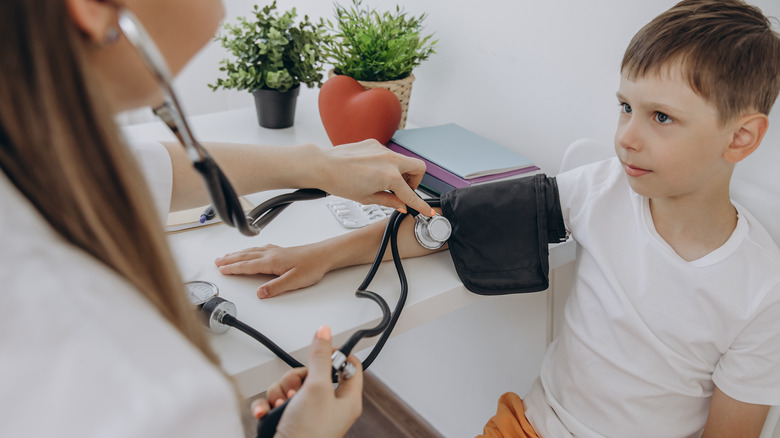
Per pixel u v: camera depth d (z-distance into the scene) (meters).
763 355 0.72
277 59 1.19
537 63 1.14
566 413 0.86
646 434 0.81
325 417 0.51
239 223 0.51
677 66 0.66
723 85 0.66
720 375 0.76
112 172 0.37
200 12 0.42
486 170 1.02
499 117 1.24
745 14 0.68
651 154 0.70
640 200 0.80
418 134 1.17
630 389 0.80
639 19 0.96
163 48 0.42
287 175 0.80
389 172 0.81
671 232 0.78
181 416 0.35
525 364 1.23
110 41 0.36
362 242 0.84
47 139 0.34
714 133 0.68
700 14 0.67
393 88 1.17
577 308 0.86
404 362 1.57
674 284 0.77
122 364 0.34
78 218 0.37
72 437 0.33
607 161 0.87
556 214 0.87
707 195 0.73
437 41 1.26
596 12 1.02
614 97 1.03
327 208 0.99
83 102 0.34
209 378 0.37
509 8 1.15
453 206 0.87
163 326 0.38
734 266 0.74
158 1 0.39
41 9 0.32
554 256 0.91
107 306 0.36
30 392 0.33
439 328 1.42
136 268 0.40
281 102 1.23
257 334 0.66
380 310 0.75
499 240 0.85
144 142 0.78
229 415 0.38
